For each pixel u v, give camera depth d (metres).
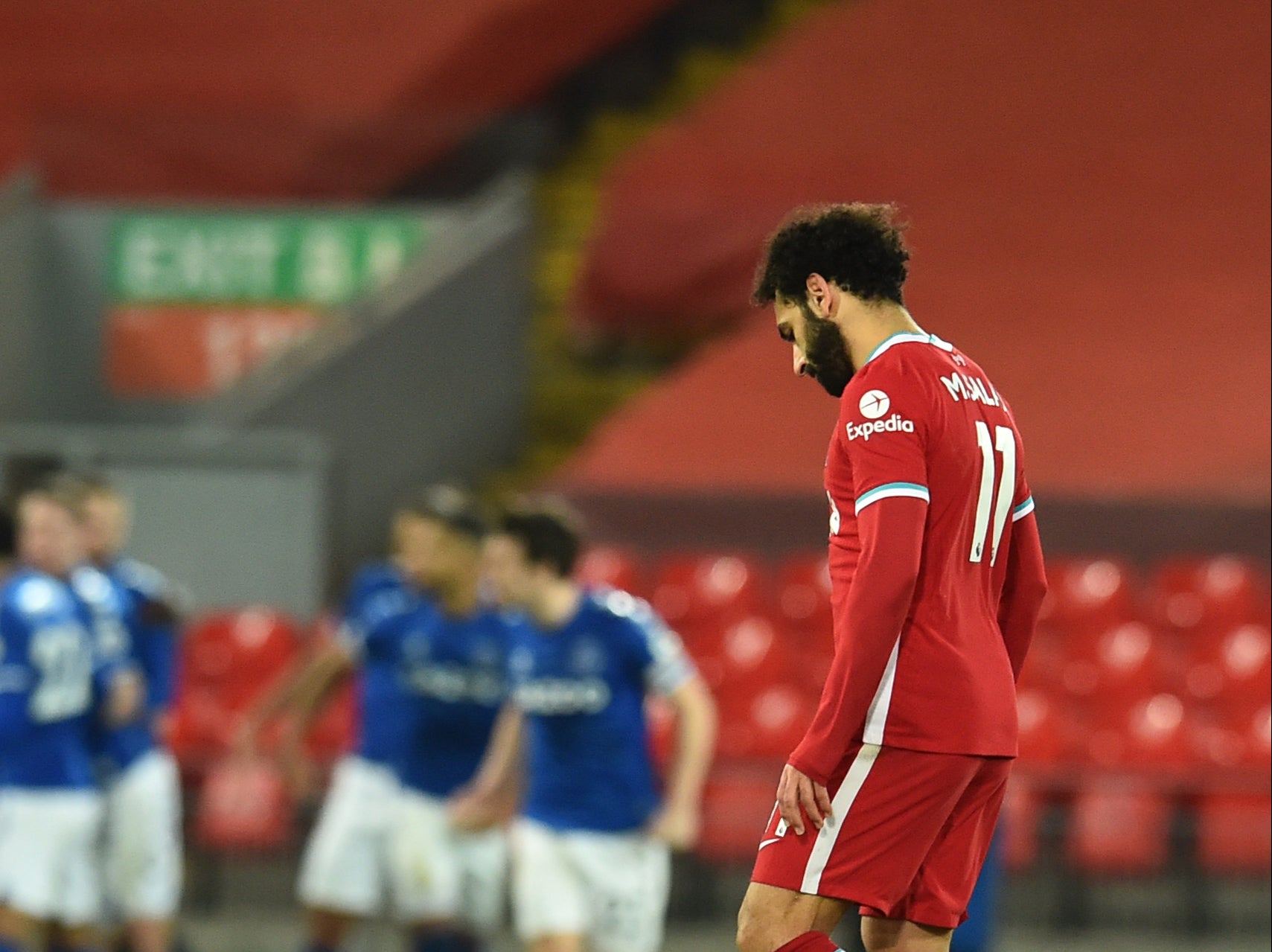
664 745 27.06
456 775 21.02
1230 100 43.84
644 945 17.94
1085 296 38.84
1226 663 29.70
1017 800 25.59
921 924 10.15
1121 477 33.91
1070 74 45.53
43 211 39.38
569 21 49.19
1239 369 36.38
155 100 49.78
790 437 35.94
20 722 20.30
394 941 26.41
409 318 36.66
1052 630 31.44
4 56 51.00
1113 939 25.88
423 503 20.91
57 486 20.94
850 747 9.79
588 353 39.81
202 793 27.67
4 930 20.33
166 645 22.30
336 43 50.66
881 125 44.66
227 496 33.81
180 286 39.34
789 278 10.22
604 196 41.66
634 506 34.41
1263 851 25.44
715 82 47.84
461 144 39.97
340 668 21.97
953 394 9.84
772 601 32.44
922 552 9.77
